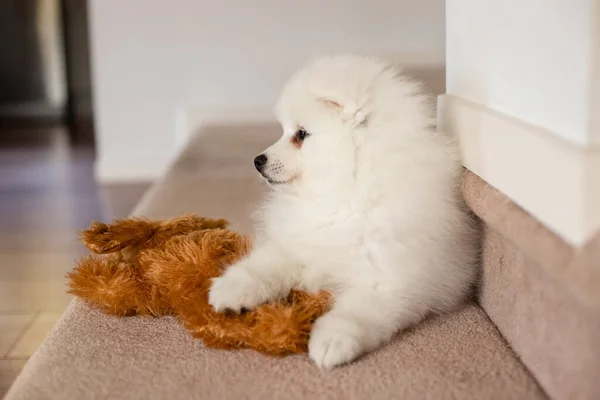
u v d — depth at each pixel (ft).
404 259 4.25
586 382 3.13
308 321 4.10
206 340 4.18
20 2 22.36
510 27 4.13
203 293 4.42
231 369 3.91
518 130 3.75
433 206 4.39
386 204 4.37
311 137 4.78
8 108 23.22
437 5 13.11
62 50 22.86
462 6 5.13
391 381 3.72
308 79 4.92
